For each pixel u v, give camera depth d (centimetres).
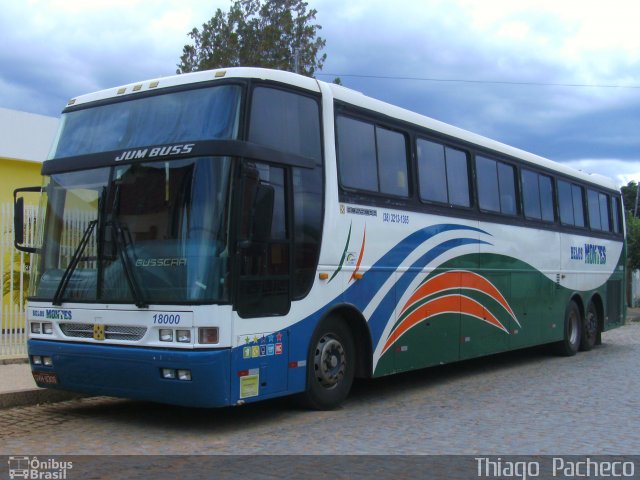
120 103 823
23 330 1172
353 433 752
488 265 1195
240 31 3284
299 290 796
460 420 828
